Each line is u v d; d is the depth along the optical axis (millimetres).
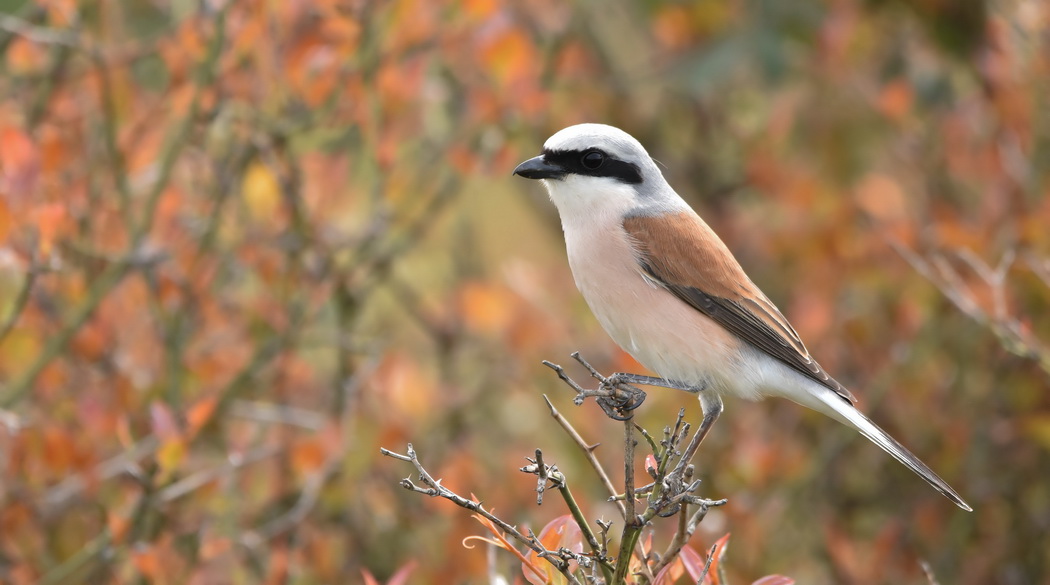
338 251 11000
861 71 13031
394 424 10375
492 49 10430
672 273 9078
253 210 10680
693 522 5992
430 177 11570
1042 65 11555
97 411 9305
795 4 12938
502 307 11586
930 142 12539
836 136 12984
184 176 11188
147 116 10711
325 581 9594
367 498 10391
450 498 5910
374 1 10156
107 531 8898
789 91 13039
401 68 10312
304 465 9500
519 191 14664
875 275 11484
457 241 13672
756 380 9086
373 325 12719
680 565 6285
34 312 10023
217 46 10055
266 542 9812
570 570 6129
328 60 10016
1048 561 11258
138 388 10367
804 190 11961
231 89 10375
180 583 8984
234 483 9555
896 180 12531
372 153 10664
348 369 11188
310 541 9648
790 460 10875
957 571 10961
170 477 9008
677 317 9047
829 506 11422
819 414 11617
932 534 10930
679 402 10773
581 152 9219
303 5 10156
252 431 10695
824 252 11555
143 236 10023
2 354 9914
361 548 10422
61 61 10570
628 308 9141
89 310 9750
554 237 14711
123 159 10242
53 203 9039
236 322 11008
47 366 9812
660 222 9219
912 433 11297
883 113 12500
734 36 13055
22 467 9078
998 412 11344
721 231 13141
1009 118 11367
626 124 14055
